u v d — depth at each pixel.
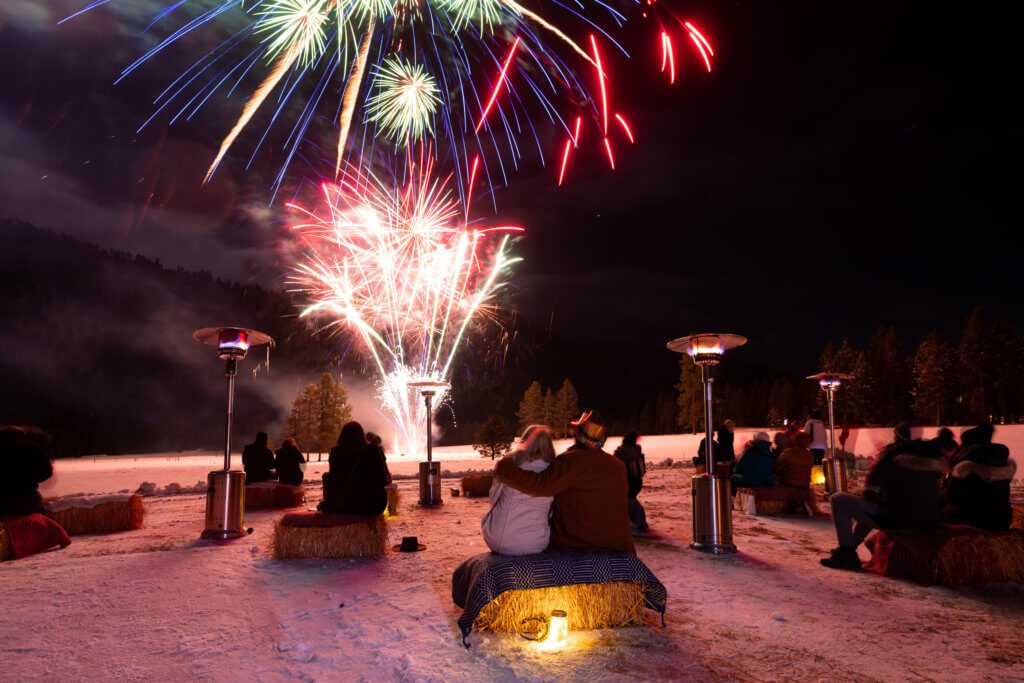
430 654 3.32
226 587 4.78
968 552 4.73
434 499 10.02
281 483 10.23
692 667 3.15
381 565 5.50
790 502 8.74
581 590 3.74
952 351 57.78
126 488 17.47
